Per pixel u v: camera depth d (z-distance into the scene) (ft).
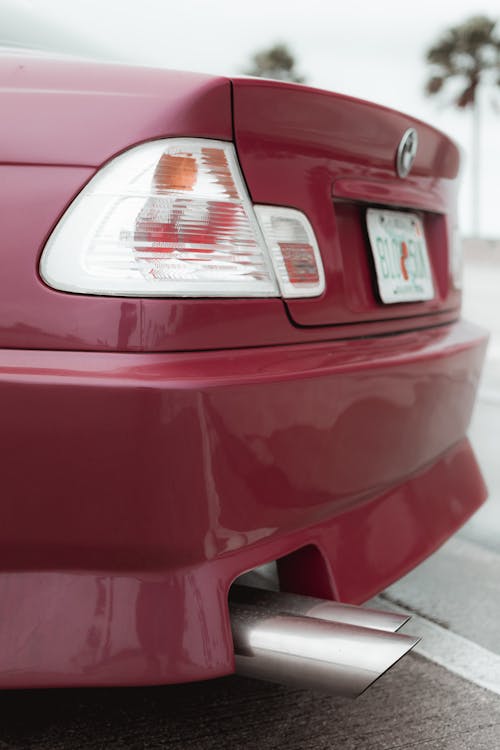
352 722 4.95
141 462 3.62
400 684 5.43
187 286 3.86
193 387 3.64
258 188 4.19
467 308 31.14
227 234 4.04
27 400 3.68
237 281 4.04
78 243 3.82
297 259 4.38
